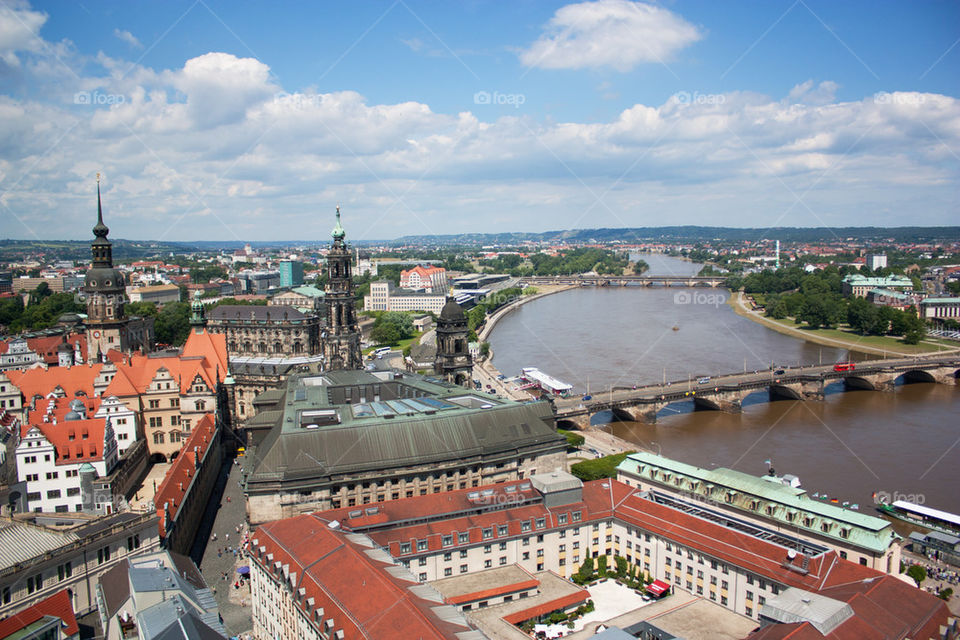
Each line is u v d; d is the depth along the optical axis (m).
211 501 189.50
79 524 126.75
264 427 178.12
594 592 136.25
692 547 128.75
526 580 129.12
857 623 95.62
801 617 95.81
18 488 168.62
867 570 111.12
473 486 164.38
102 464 177.25
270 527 128.50
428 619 88.62
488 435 168.88
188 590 108.00
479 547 133.00
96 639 109.94
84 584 119.56
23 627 101.44
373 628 90.44
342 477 149.38
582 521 141.75
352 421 165.00
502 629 116.50
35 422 185.38
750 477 148.12
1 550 109.62
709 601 126.12
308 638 104.19
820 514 130.38
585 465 194.25
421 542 127.81
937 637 100.12
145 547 131.88
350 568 105.12
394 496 155.75
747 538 125.50
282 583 114.44
